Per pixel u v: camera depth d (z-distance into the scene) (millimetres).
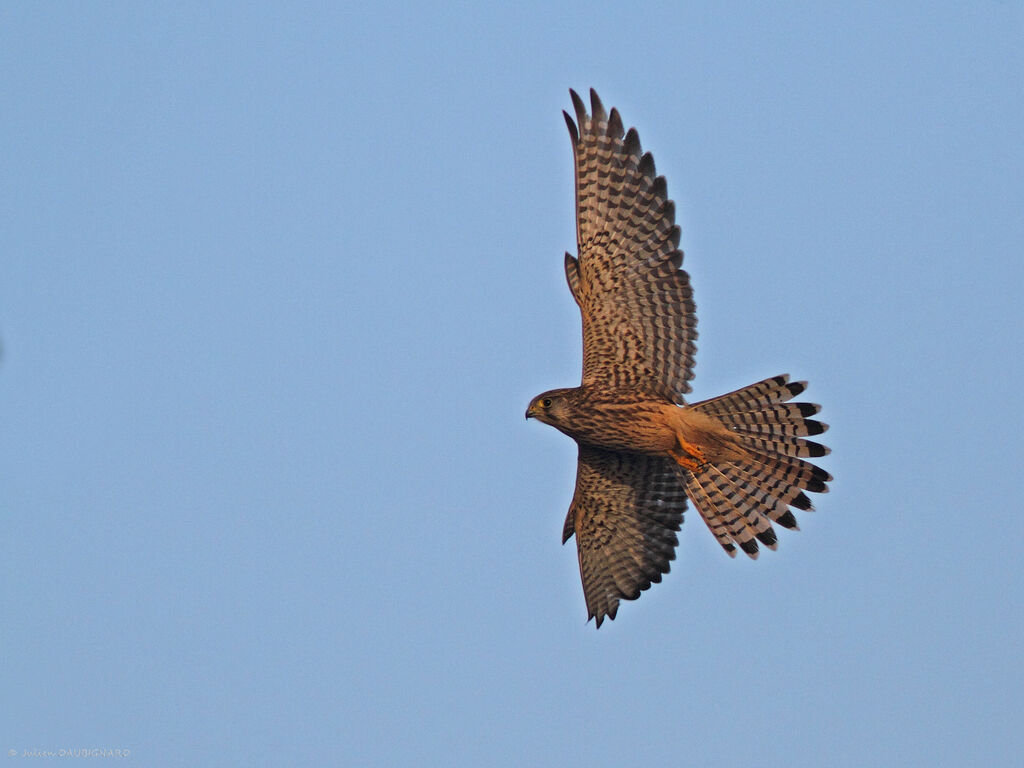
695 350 15180
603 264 15328
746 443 15508
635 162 15125
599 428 15609
